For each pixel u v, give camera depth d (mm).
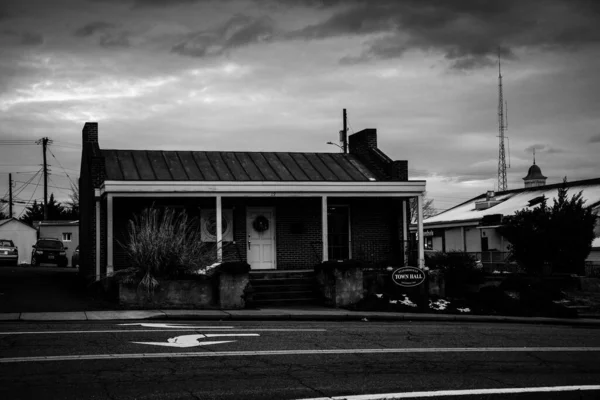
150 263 19016
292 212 25688
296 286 21859
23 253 54438
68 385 8312
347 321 17891
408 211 27359
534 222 27438
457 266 23609
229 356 10609
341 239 26312
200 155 26828
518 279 24031
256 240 25250
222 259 23281
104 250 23453
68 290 21969
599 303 23375
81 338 11906
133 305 18266
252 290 19531
